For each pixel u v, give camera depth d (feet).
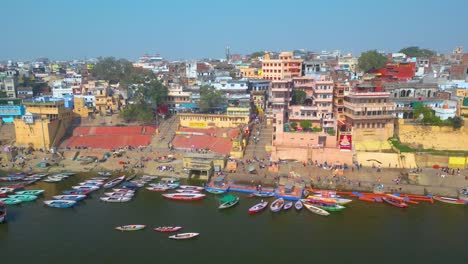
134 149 356.18
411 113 349.00
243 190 273.54
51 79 603.26
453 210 244.22
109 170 320.91
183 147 356.59
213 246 202.90
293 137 319.06
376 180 281.95
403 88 361.51
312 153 308.19
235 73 529.86
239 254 195.31
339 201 251.19
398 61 574.56
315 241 208.54
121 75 595.47
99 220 232.12
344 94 364.17
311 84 402.31
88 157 342.44
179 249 200.13
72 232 217.77
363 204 252.83
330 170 293.23
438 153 298.97
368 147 315.17
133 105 407.44
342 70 534.37
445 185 273.75
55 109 379.76
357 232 217.97
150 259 190.90
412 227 223.10
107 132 390.83
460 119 319.47
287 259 191.21
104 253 196.34
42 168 325.42
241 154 325.01
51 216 237.86
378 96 322.55
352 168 292.61
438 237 212.23
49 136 361.10
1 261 188.44
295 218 235.20
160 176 305.94
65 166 329.31
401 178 282.77
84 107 419.54
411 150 304.71
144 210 246.27
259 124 388.78
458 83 397.60
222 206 245.86
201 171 299.79
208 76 508.53
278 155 315.17
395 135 330.54
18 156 345.31
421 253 196.85
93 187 277.44
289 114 349.61
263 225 226.38
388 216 236.63
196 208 249.55
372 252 197.88
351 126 322.75
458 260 190.80
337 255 194.80
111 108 436.76
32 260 189.67
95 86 465.47
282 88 360.28
